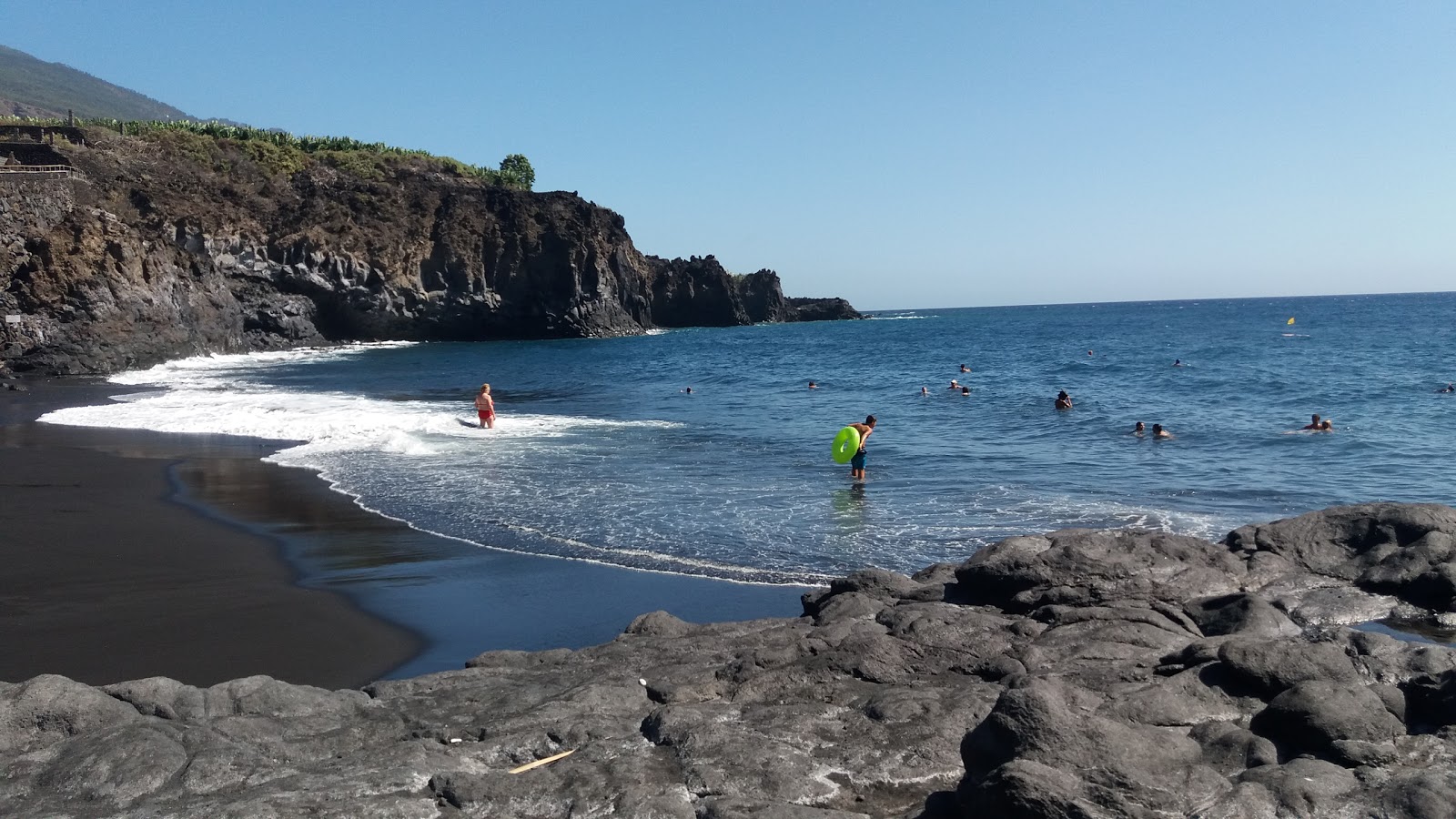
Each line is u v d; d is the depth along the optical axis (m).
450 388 37.97
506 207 82.06
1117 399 31.70
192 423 25.03
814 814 5.01
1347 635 7.07
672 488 17.00
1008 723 5.22
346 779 5.47
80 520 14.63
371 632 9.77
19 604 10.57
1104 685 6.76
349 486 17.25
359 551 12.91
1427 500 15.55
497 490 16.80
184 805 5.20
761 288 120.50
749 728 6.24
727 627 8.75
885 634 7.68
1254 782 5.07
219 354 57.84
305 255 69.44
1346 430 23.61
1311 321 102.38
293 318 67.19
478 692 7.14
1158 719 6.12
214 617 10.20
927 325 119.50
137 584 11.36
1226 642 6.70
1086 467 19.06
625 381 41.09
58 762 5.67
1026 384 37.81
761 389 37.00
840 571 11.78
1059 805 4.59
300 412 27.55
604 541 13.34
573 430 24.89
